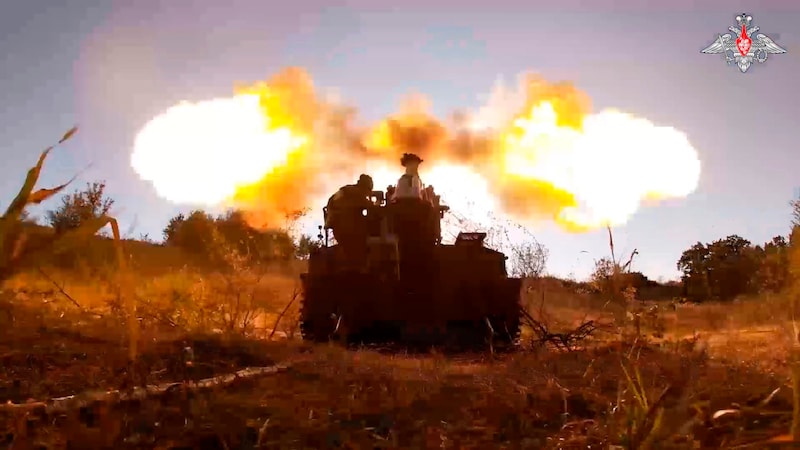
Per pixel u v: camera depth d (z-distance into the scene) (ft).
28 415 15.62
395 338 45.52
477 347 43.04
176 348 24.08
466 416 18.54
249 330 30.55
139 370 19.26
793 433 13.15
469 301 46.24
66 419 15.97
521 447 16.20
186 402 17.76
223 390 19.65
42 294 27.04
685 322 41.47
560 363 25.84
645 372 22.76
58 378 19.10
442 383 22.04
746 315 39.83
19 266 10.90
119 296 27.22
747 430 15.70
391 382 21.35
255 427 16.61
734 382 20.38
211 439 15.72
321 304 45.70
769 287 40.01
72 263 26.50
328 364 24.17
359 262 47.06
